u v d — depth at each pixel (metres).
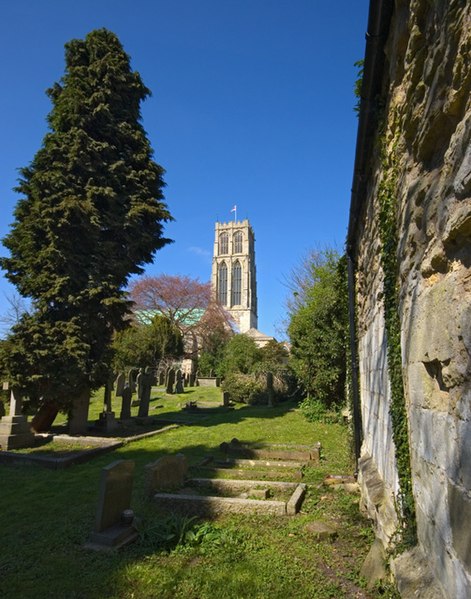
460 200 1.62
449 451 1.85
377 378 4.57
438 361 2.00
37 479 7.34
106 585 3.57
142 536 4.55
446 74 1.78
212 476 7.17
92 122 13.13
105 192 12.41
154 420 13.98
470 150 1.49
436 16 1.94
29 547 4.40
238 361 24.11
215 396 23.12
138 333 32.62
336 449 9.35
